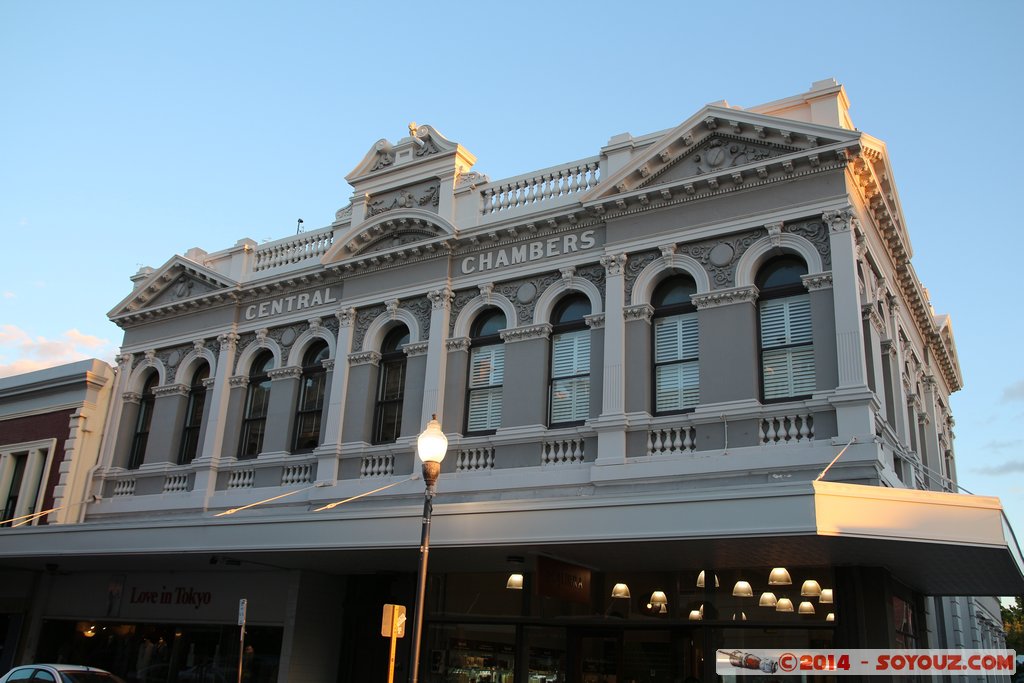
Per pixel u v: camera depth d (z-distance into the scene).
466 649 18.30
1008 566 15.11
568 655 17.06
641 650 16.55
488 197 21.77
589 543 14.20
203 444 23.89
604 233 19.61
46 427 27.00
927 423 26.91
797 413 16.33
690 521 13.37
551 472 18.20
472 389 20.53
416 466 20.00
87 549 20.08
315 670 20.27
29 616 24.91
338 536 16.53
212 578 22.22
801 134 17.45
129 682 22.70
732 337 17.38
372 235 22.83
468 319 20.91
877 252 19.78
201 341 25.22
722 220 18.11
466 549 15.57
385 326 22.14
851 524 12.63
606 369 18.30
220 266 26.06
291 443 22.67
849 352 16.06
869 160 17.98
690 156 18.92
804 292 17.31
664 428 17.47
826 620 15.20
